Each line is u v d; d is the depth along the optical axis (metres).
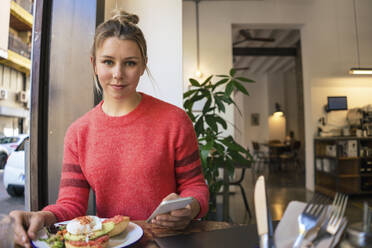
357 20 5.12
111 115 0.90
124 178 0.86
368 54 5.11
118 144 0.87
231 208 3.57
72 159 0.90
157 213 0.60
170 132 0.88
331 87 5.03
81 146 0.89
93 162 0.86
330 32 5.07
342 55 5.07
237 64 9.90
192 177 0.91
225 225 0.71
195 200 0.76
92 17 1.61
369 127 4.50
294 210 0.41
